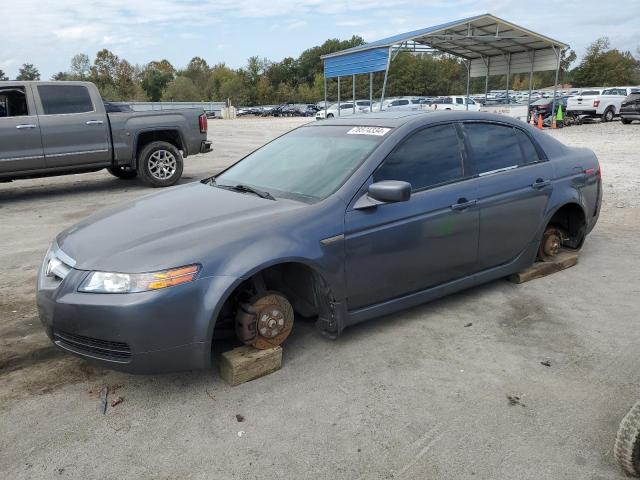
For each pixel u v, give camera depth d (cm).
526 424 277
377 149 365
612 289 454
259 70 11281
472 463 249
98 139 947
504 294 446
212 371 335
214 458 257
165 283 281
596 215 520
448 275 397
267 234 311
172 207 359
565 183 469
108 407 300
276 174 396
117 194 969
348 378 323
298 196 357
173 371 293
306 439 269
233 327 343
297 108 6081
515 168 436
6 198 954
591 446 259
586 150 514
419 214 367
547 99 2611
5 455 261
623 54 8381
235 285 296
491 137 430
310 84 11469
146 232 318
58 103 912
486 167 417
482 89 9669
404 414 287
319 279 336
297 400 302
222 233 307
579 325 388
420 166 380
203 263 290
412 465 249
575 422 278
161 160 1030
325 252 327
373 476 242
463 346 360
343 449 261
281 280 370
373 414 288
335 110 3734
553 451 256
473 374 326
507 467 246
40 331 397
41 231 700
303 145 422
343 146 389
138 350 282
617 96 2688
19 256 590
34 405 303
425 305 427
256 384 319
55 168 922
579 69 8019
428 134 391
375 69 2189
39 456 260
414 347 360
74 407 300
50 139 902
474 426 276
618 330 380
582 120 2636
